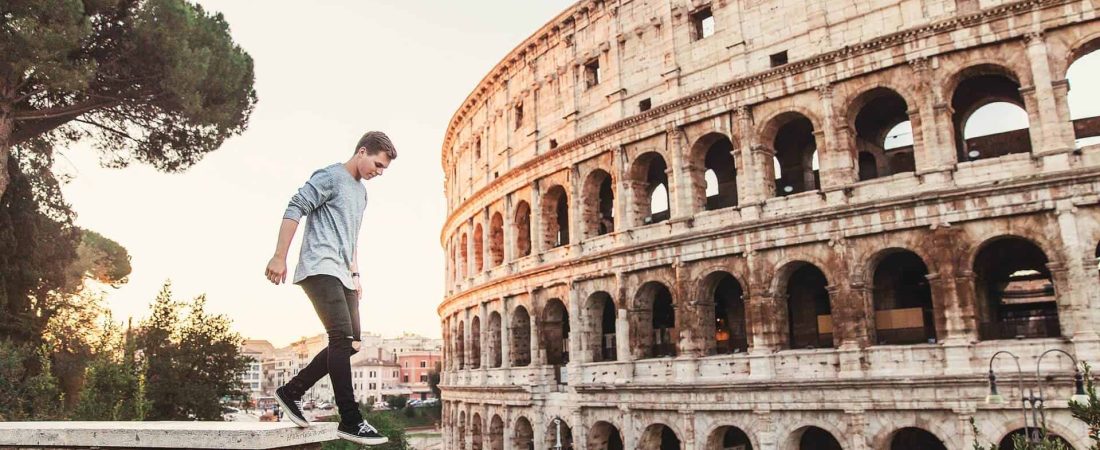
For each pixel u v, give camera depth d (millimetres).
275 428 12141
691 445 58688
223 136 60156
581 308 70125
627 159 67500
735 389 56188
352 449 71875
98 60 53594
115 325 72500
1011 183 47656
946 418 48312
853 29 55375
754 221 56812
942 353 48875
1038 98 47969
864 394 50875
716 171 68938
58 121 57469
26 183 63906
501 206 84875
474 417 88875
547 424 73062
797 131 63344
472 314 91000
